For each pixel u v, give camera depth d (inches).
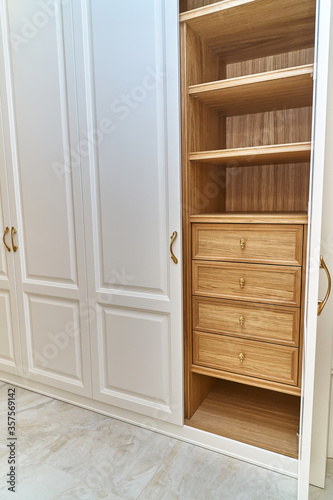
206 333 59.4
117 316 64.8
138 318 62.7
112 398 68.4
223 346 58.3
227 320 57.3
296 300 51.2
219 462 57.8
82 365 70.9
